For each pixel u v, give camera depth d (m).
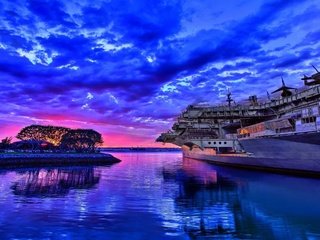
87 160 80.06
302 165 33.38
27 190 23.70
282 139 34.59
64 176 38.47
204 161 76.25
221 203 17.98
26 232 11.36
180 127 78.25
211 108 67.88
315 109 30.02
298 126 32.97
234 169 49.09
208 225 12.67
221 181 30.72
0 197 19.92
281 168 37.94
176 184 28.05
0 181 31.36
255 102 66.31
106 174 41.81
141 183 29.11
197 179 33.09
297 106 44.75
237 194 21.61
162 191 23.09
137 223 12.85
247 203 17.97
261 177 34.38
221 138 70.31
